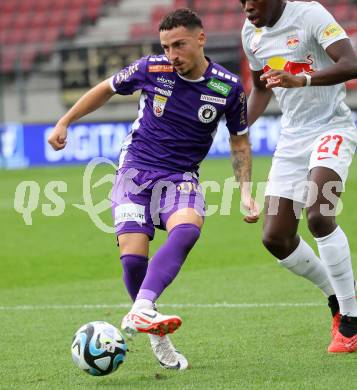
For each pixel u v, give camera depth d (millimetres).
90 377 19703
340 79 21078
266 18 22125
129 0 108500
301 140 22719
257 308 28094
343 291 21578
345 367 19922
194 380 19078
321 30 21938
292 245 22703
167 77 20578
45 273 37906
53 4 110438
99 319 27422
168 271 19000
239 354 21719
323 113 22688
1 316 28281
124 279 20344
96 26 107000
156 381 19109
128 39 102500
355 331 21547
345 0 98625
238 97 20750
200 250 42188
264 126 85500
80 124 86500
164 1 107500
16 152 88188
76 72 93188
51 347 23266
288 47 22609
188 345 23016
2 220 54281
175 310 28281
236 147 21547
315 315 26547
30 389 18750
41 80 99188
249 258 39594
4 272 38344
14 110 98062
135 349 22609
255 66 23906
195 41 19891
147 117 20953
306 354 21453
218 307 28547
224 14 103000
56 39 106562
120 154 21422
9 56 99875
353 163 79688
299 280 33094
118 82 21109
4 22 109812
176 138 20688
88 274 37375
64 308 29547
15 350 22969
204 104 20562
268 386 18266
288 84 20562
